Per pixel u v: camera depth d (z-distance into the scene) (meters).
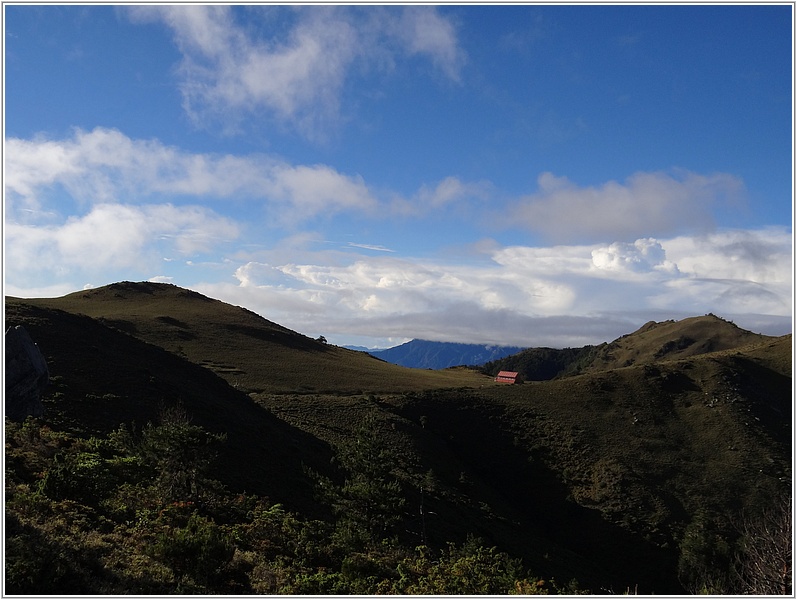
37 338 47.84
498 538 43.50
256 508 26.20
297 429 56.75
